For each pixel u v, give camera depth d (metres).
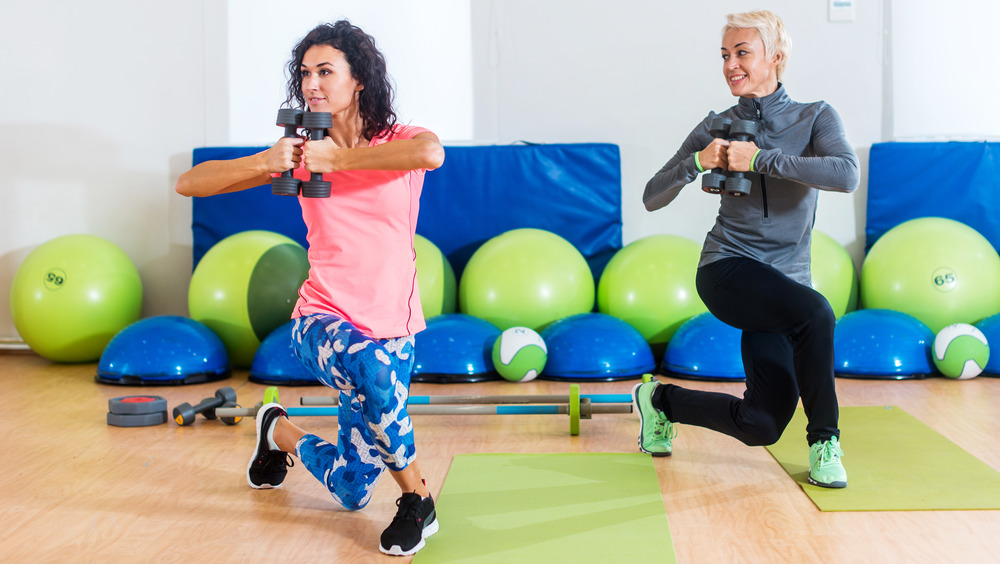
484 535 2.33
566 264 4.90
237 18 5.42
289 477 2.92
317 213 2.16
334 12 5.38
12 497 2.71
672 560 2.13
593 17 5.37
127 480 2.89
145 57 5.48
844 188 2.45
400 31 5.39
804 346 2.53
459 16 5.39
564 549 2.22
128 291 5.20
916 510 2.46
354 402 2.14
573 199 5.34
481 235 5.39
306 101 2.26
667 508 2.53
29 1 5.48
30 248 5.58
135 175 5.54
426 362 4.50
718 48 5.32
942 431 3.35
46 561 2.20
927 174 5.17
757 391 2.65
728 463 2.97
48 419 3.78
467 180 5.37
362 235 2.15
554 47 5.39
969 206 5.14
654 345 4.88
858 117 5.29
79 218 5.57
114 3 5.47
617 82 5.38
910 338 4.45
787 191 2.60
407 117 5.45
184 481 2.87
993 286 4.74
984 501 2.52
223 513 2.55
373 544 2.29
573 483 2.77
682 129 5.38
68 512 2.57
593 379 4.44
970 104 5.18
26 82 5.52
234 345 4.91
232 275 4.86
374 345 2.06
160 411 3.68
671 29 5.34
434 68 5.42
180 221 5.56
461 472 2.90
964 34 5.15
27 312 5.01
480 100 5.43
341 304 2.15
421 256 5.01
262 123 5.46
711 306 2.70
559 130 5.43
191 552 2.25
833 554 2.16
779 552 2.18
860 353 4.46
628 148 5.41
